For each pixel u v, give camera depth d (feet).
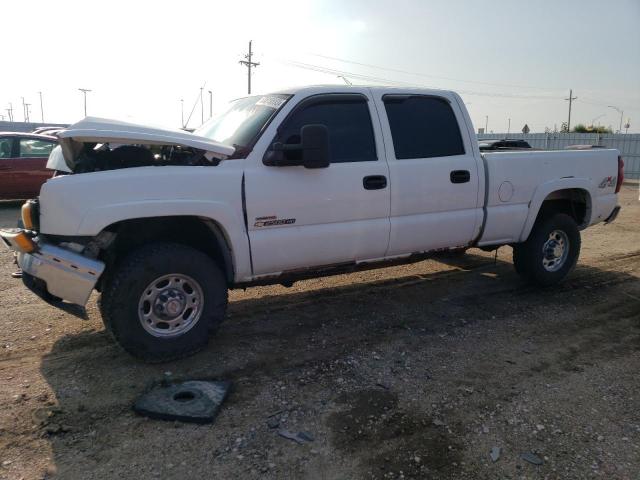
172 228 13.79
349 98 15.03
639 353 14.20
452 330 15.61
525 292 19.39
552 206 20.03
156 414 10.55
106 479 8.83
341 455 9.55
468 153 16.90
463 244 17.30
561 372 13.00
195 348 13.23
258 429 10.30
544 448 9.87
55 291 12.23
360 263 15.56
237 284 14.07
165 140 12.51
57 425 10.26
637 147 94.27
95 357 13.34
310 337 14.89
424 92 16.38
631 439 10.18
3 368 12.67
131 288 12.23
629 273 22.15
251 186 13.30
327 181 14.28
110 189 11.96
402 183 15.46
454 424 10.61
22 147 36.86
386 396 11.66
